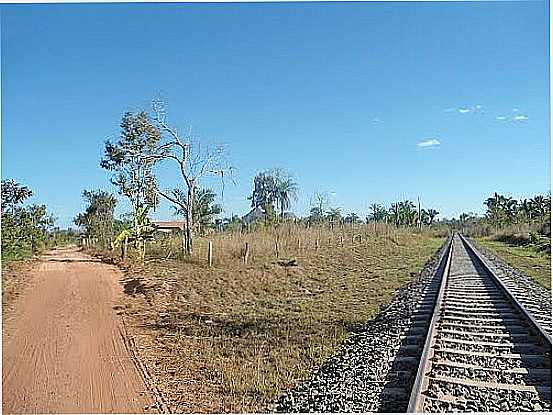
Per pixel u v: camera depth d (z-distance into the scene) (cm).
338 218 5503
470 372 799
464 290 1670
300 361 941
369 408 677
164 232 3897
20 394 798
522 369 809
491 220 8375
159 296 1620
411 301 1520
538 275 2317
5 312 1420
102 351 1030
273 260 2586
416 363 848
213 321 1305
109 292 1762
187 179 2991
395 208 8394
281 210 5300
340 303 1577
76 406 748
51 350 1040
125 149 3350
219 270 2209
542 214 6309
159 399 766
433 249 4397
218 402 750
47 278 2073
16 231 2723
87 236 5247
